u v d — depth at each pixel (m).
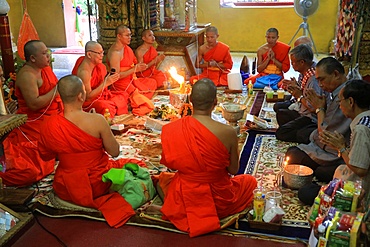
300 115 4.61
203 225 2.86
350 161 2.66
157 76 6.36
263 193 3.07
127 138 4.54
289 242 2.79
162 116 4.88
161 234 2.90
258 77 6.46
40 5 11.76
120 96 5.30
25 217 3.01
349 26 6.44
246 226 2.98
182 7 6.92
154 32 6.58
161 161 3.01
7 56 5.11
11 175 3.50
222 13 10.95
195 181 2.90
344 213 2.43
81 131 3.05
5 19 5.01
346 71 6.39
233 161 2.98
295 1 9.54
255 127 4.77
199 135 2.81
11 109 4.52
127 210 3.09
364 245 2.37
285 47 6.35
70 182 3.14
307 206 3.21
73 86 3.02
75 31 12.35
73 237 2.88
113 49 5.48
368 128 2.62
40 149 3.18
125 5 6.55
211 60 6.51
